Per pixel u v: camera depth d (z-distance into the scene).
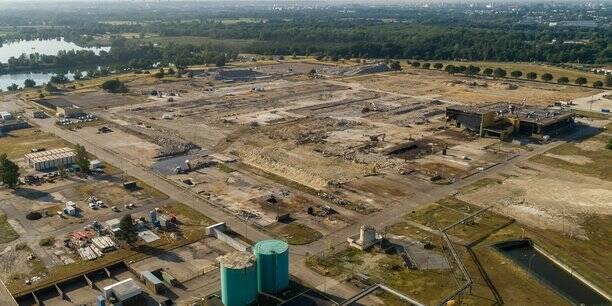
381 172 107.94
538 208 90.31
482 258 72.81
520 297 63.38
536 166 112.81
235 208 89.62
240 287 59.84
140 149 123.62
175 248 75.62
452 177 105.19
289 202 92.25
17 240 77.56
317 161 114.56
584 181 104.06
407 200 93.50
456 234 80.06
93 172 107.19
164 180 103.19
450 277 67.88
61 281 66.00
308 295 63.00
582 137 136.75
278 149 123.44
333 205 91.12
